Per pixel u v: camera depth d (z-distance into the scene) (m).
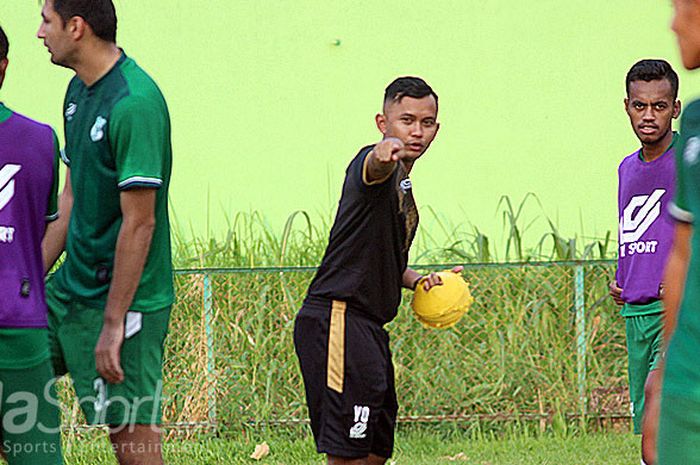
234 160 36.47
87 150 16.95
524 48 36.38
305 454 26.27
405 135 19.33
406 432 27.98
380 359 18.81
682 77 36.19
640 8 36.41
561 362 28.20
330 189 36.38
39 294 16.20
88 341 17.36
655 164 22.66
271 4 36.69
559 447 26.61
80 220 17.23
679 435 11.12
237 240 32.44
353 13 36.56
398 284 19.11
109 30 17.02
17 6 36.53
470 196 36.03
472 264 28.39
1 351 15.78
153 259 17.16
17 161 15.80
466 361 28.20
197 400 27.61
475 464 25.03
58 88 36.50
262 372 27.80
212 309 27.84
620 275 23.28
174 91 36.69
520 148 36.19
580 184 36.09
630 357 23.20
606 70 36.28
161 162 16.92
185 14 36.78
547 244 35.69
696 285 11.31
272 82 36.62
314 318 18.75
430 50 36.44
